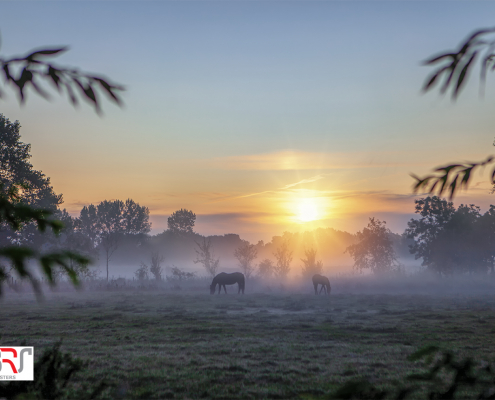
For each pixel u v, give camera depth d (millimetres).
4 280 1529
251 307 28188
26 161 55781
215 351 13250
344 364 11500
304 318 21969
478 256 64125
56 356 4594
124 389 8773
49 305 28797
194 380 9773
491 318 21922
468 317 22500
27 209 1851
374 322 20531
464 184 2027
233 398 8422
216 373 10461
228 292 46281
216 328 18047
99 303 30531
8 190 2818
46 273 1587
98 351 12969
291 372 10633
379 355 12688
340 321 20984
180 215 156250
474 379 2650
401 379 9062
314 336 16297
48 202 56812
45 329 17297
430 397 2676
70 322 19734
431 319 21812
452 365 2711
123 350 13297
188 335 16359
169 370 10742
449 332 17156
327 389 8836
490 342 14609
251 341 15188
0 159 52094
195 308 27344
